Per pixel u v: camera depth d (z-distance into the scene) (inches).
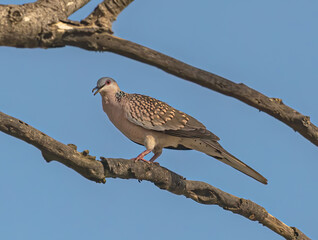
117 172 316.8
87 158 293.3
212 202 372.2
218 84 252.1
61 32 241.3
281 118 274.2
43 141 271.4
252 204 377.1
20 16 233.3
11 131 261.6
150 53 240.8
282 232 386.0
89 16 256.7
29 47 245.8
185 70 244.8
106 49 242.1
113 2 259.0
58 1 251.4
